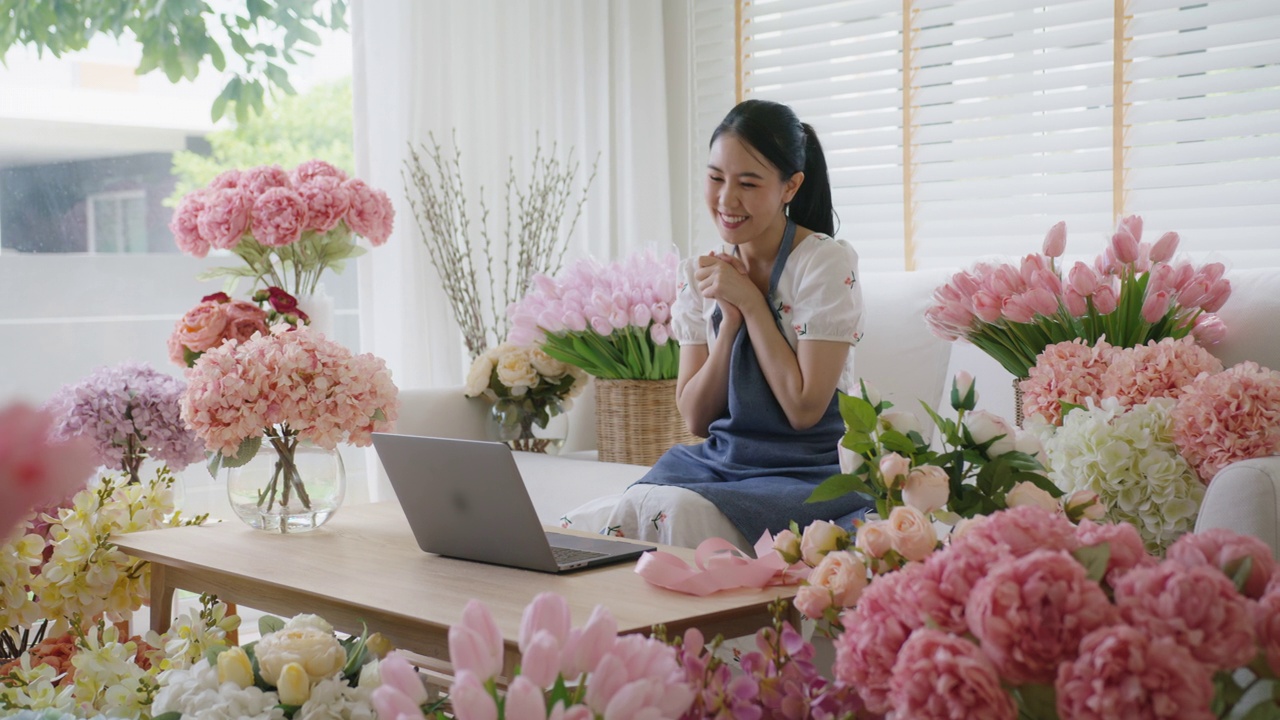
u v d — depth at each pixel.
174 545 1.89
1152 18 3.05
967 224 3.41
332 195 2.93
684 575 1.48
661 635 1.18
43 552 2.27
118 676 1.67
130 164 3.53
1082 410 1.77
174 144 3.62
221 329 2.77
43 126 3.36
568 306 3.01
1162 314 2.02
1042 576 0.84
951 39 3.39
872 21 3.58
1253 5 2.89
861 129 3.62
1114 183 3.12
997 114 3.33
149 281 3.53
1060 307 2.10
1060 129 3.21
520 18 3.76
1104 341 1.95
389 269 3.58
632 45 3.85
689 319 2.57
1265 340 2.14
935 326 2.27
